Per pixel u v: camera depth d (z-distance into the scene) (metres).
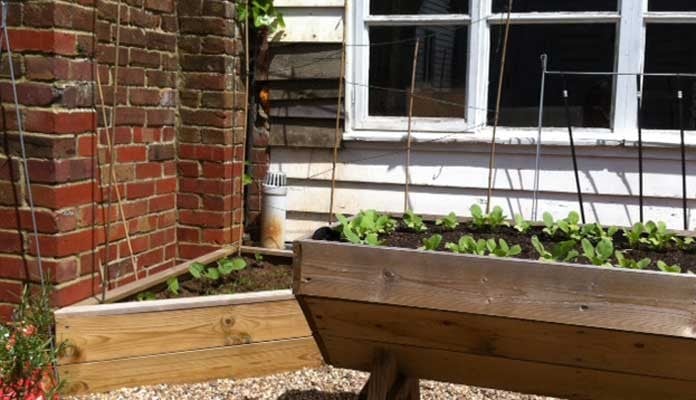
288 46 4.58
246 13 4.23
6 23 3.14
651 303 1.86
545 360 2.09
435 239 2.34
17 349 2.82
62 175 3.20
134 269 3.88
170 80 4.14
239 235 4.42
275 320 3.27
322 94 4.57
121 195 3.76
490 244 2.34
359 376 3.31
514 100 4.35
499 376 2.22
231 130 4.25
